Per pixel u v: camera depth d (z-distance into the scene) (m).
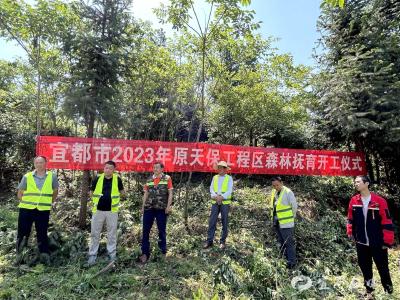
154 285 4.14
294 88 9.12
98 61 5.52
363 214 4.26
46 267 4.46
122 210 6.42
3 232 5.35
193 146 7.27
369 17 8.40
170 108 9.39
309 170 8.29
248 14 5.90
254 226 6.57
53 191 4.82
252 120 9.21
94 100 5.43
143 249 4.83
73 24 5.63
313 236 6.16
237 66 7.45
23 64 7.09
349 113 7.50
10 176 8.96
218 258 5.06
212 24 6.20
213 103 9.02
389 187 9.18
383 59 7.74
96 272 4.27
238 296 4.09
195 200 7.79
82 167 6.07
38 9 5.30
